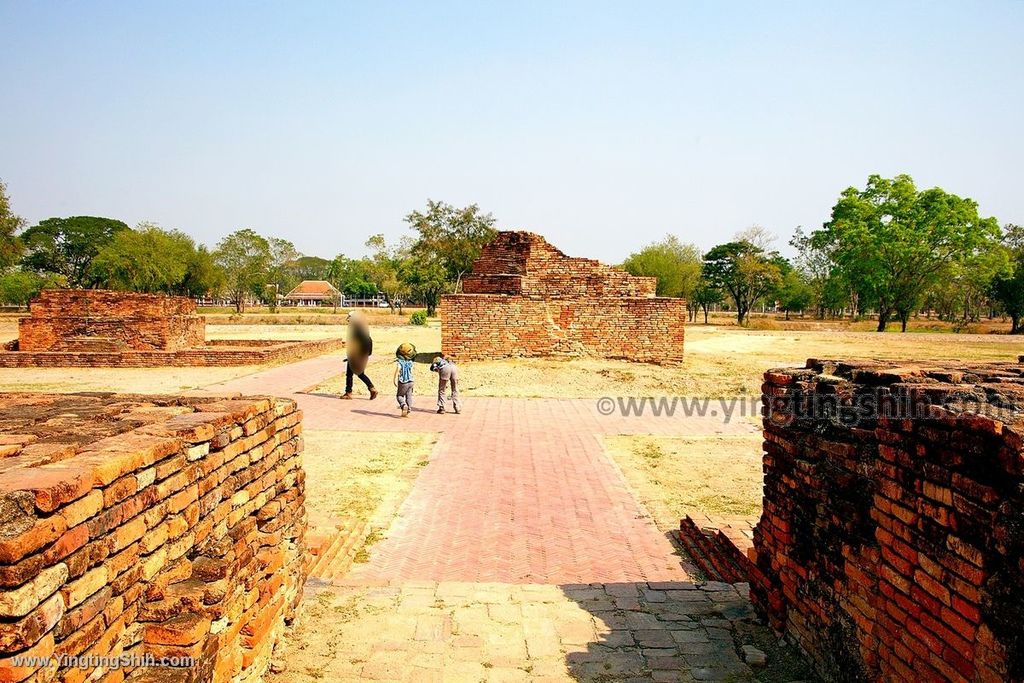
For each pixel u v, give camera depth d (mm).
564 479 9273
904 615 3244
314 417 13633
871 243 43125
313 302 100688
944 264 42500
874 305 54156
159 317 23594
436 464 10016
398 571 6180
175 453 3221
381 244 69812
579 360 21359
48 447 2945
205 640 2996
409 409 13953
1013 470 2570
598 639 4480
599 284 22141
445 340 21375
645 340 21453
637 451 10992
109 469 2631
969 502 2816
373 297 96500
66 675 2336
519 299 21453
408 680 3863
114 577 2682
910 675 3186
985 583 2715
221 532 3684
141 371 20891
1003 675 2582
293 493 4719
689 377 19125
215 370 21188
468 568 6266
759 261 60125
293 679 3852
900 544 3293
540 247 23375
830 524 3977
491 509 7961
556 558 6523
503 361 21172
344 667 3996
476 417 13828
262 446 4270
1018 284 46656
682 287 60188
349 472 9500
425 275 55312
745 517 7633
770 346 31125
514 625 4656
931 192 41594
